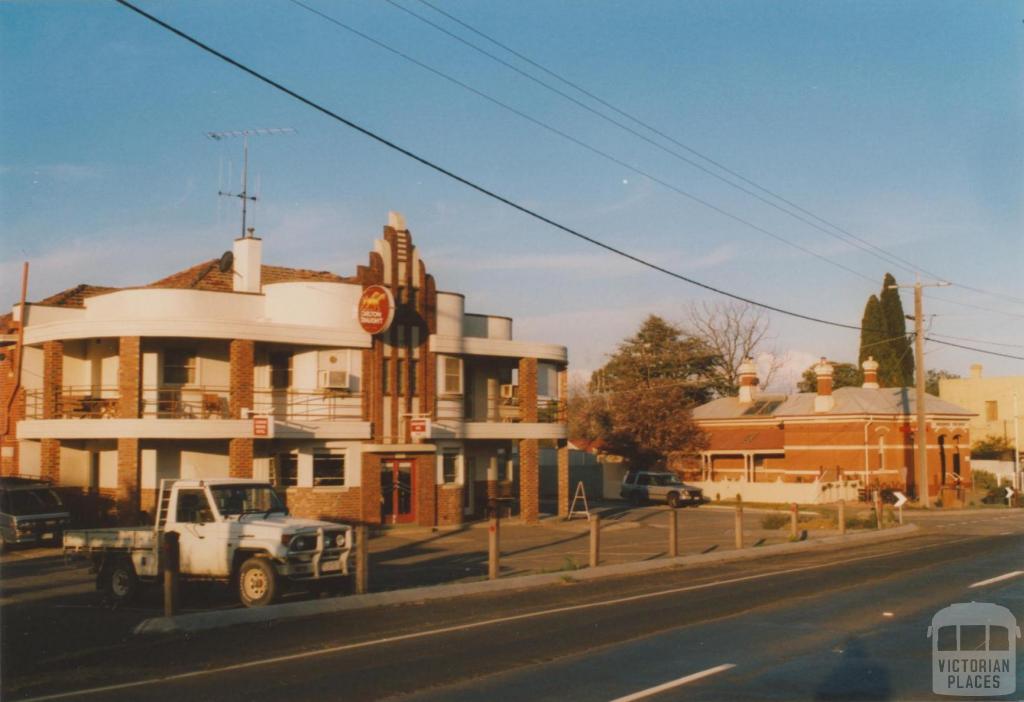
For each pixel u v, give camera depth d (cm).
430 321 3728
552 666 1190
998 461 7162
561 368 4194
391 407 3600
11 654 1322
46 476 3347
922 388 5225
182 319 3209
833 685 1073
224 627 1538
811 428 5862
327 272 4244
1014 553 2697
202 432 3164
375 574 2333
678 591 1973
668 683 1085
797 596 1841
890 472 5756
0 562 2703
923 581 2042
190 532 1778
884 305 7338
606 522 4141
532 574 2255
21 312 3556
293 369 3547
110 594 1830
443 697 1026
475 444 4116
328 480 3525
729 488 5928
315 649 1327
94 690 1084
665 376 7981
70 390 3459
